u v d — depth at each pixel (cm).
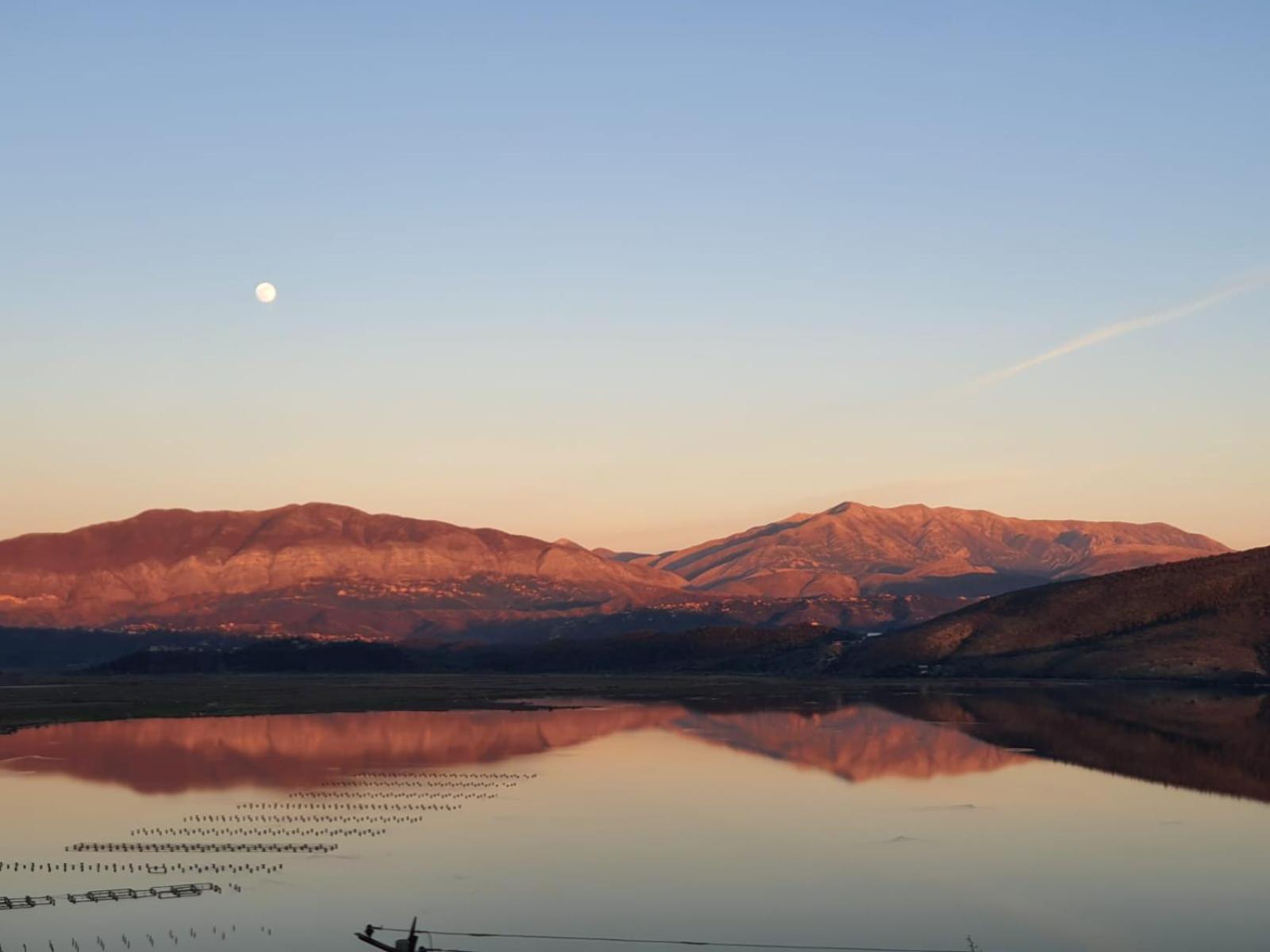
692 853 6594
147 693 19462
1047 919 5388
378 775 9381
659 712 15150
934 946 5050
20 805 8062
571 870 6209
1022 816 7556
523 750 11019
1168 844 6775
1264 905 5581
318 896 5762
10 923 5372
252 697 18425
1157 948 5028
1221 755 10338
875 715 14388
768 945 5041
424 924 5312
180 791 8619
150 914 5491
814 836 6994
